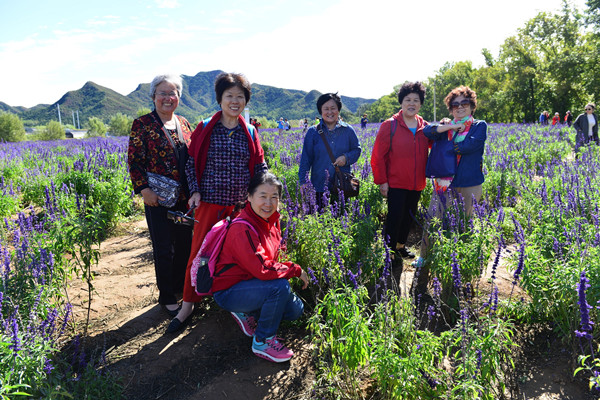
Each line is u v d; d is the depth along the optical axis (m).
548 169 7.40
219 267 3.12
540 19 55.84
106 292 4.40
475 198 4.18
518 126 25.12
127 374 2.98
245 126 3.61
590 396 2.61
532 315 3.35
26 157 12.74
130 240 6.30
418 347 2.47
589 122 11.57
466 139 4.14
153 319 3.79
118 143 17.00
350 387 2.71
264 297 3.04
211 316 3.81
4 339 2.43
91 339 3.43
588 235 3.73
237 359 3.16
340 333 2.66
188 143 3.87
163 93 3.59
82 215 4.36
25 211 7.90
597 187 5.48
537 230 4.22
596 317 2.90
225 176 3.50
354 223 4.22
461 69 71.69
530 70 52.31
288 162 9.44
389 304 2.97
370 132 20.00
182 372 3.01
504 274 4.30
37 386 2.35
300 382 2.86
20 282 3.29
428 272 4.37
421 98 4.38
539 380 2.79
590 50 50.69
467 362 2.35
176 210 3.84
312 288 3.76
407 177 4.51
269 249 3.20
